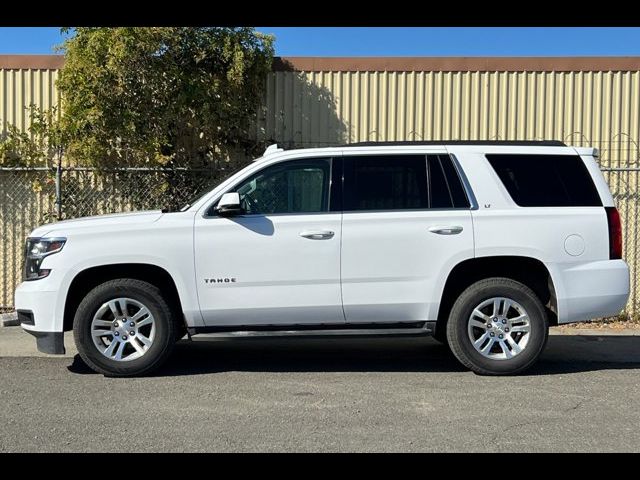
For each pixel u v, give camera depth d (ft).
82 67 30.48
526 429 16.52
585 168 21.99
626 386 20.70
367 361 24.16
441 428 16.56
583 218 21.44
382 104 34.47
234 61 31.91
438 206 21.42
